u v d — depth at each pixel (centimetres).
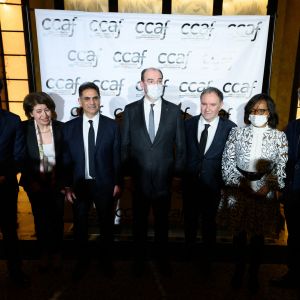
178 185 236
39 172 216
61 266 239
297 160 200
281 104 346
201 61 251
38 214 226
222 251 264
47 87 254
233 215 202
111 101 259
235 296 212
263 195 193
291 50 326
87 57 249
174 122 210
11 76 380
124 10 297
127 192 283
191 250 246
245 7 295
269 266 246
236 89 255
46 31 244
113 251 262
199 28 244
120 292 214
